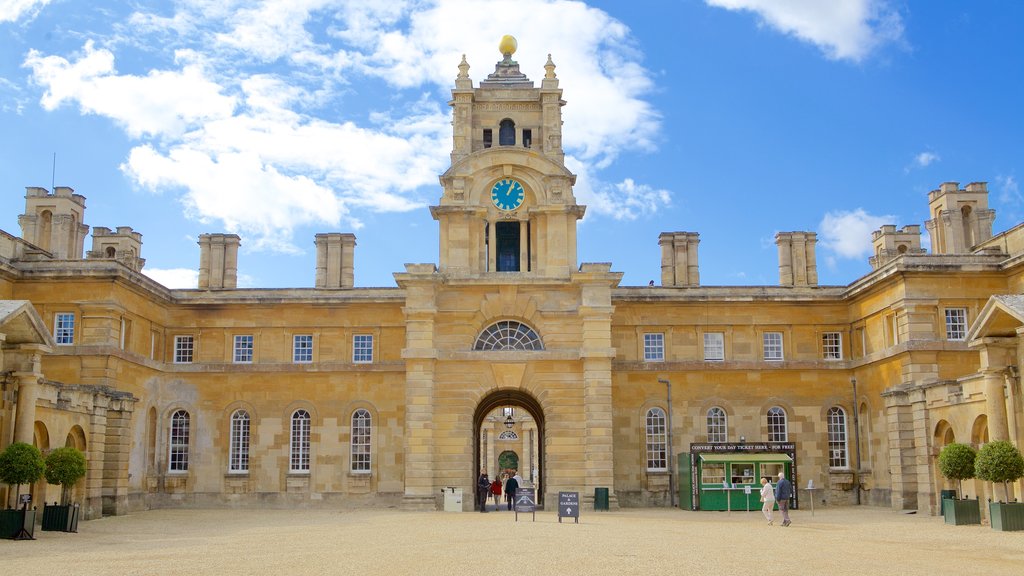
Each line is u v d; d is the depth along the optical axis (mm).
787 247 58906
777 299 56531
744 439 55312
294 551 26828
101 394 45219
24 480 32500
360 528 35875
